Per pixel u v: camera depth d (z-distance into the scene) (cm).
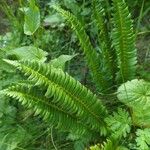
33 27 95
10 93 80
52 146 99
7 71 101
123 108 98
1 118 101
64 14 89
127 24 89
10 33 115
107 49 96
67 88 84
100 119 91
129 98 87
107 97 100
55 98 82
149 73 104
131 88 88
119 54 93
